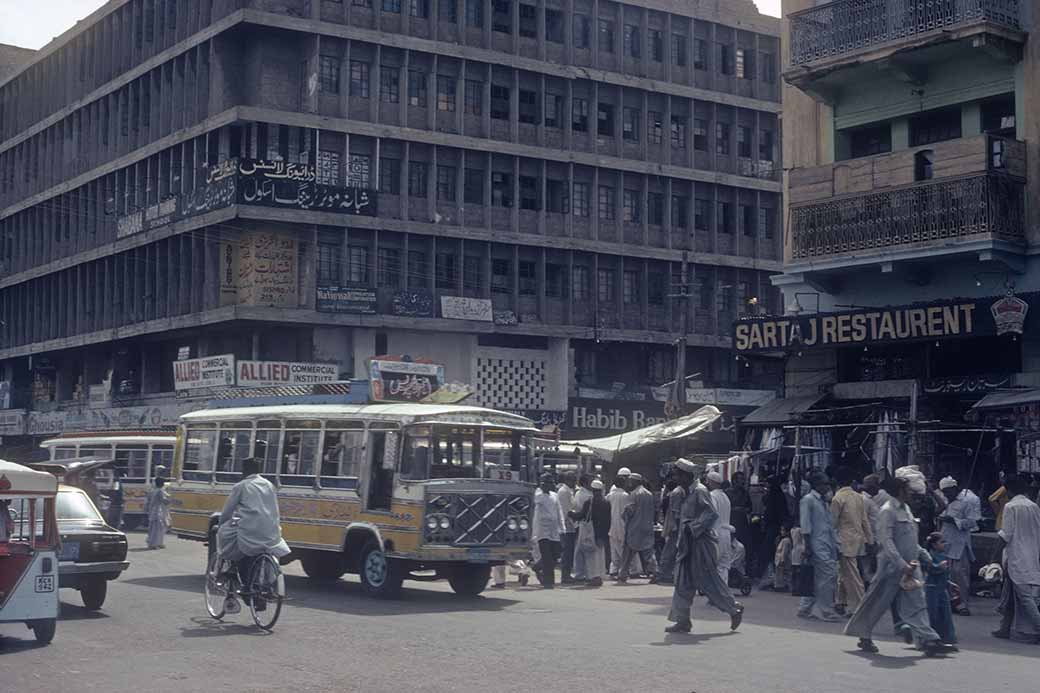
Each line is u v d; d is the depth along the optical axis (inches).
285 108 1996.8
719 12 2388.0
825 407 1018.1
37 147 2694.4
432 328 2036.2
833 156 1036.5
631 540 895.1
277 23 1950.1
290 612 648.4
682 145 2333.9
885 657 516.4
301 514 767.7
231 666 465.7
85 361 2496.3
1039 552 597.6
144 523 1537.9
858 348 1017.5
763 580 861.8
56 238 2571.4
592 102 2233.0
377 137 2015.3
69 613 636.1
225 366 1895.9
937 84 970.7
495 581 856.3
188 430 870.4
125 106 2337.6
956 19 917.2
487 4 2140.7
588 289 2217.0
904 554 534.3
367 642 533.3
